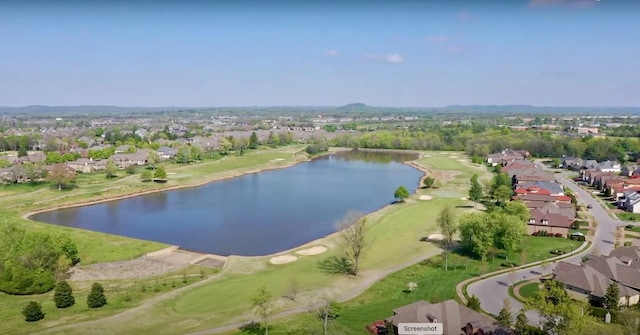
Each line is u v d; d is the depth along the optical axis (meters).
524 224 98.62
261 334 59.38
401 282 77.69
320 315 63.16
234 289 75.94
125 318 64.62
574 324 53.03
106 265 90.69
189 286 78.31
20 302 71.69
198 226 121.56
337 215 132.38
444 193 156.00
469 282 76.81
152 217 131.62
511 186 154.62
